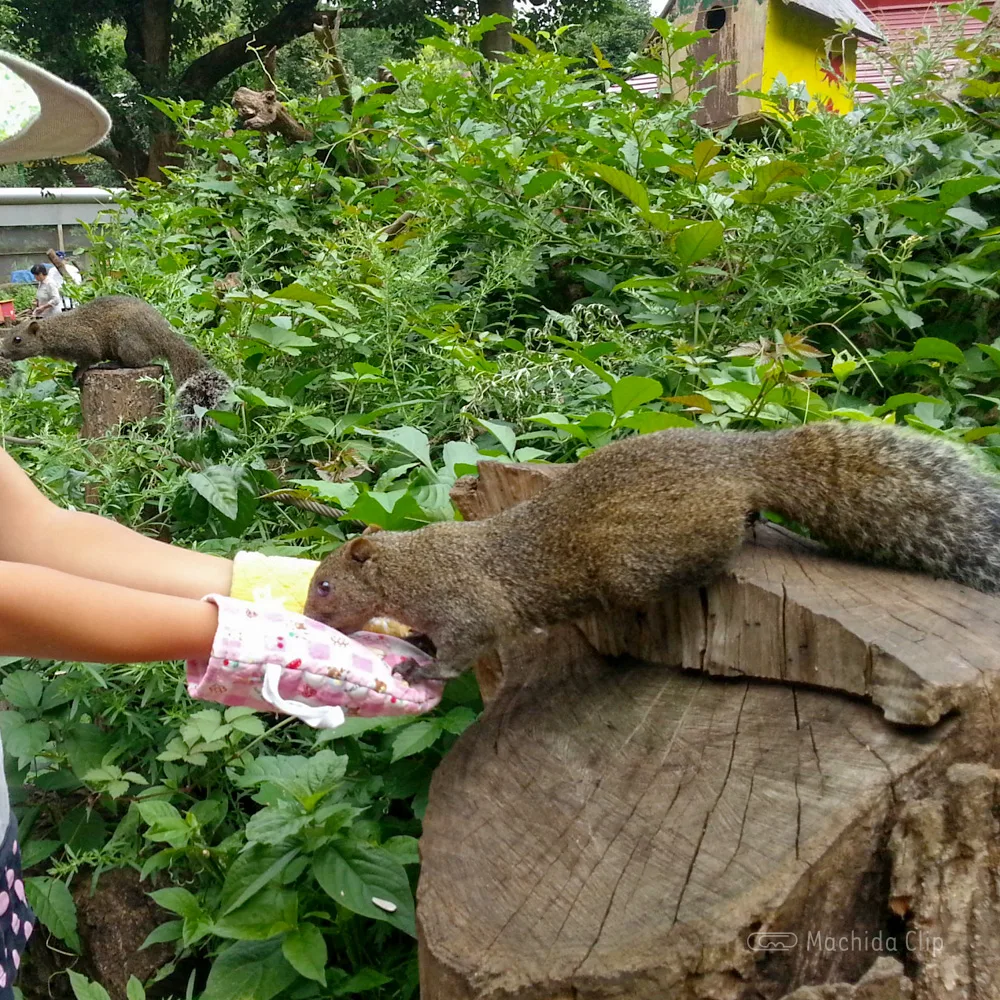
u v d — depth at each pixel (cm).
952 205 109
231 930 61
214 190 160
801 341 87
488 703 60
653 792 48
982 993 41
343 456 94
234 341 118
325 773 67
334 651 52
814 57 166
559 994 41
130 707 81
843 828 43
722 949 40
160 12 397
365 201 150
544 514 64
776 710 51
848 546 60
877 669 48
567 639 64
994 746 46
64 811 80
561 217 132
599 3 384
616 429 90
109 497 90
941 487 59
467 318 124
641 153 124
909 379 107
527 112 146
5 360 134
